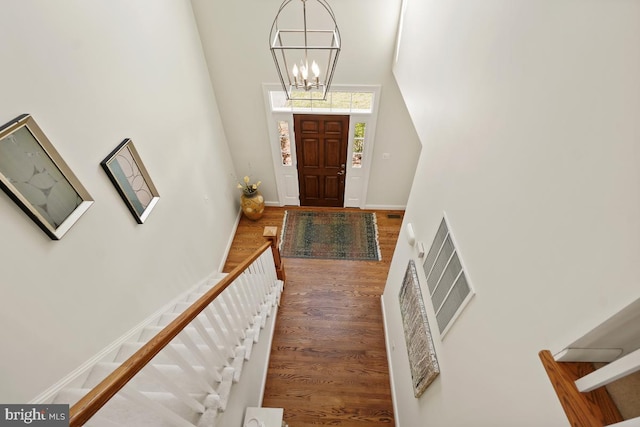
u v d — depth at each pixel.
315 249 4.50
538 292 1.03
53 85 1.61
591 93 0.84
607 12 0.80
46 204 1.56
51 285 1.62
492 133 1.37
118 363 1.98
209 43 3.46
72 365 1.78
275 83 3.76
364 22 3.26
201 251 3.53
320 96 3.99
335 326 3.50
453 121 1.80
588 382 0.85
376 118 4.05
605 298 0.78
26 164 1.45
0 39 1.35
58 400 1.67
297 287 3.94
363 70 3.62
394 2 3.12
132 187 2.24
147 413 1.49
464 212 1.62
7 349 1.42
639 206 0.69
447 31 1.92
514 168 1.19
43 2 1.55
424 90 2.36
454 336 1.67
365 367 3.15
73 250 1.75
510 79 1.24
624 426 0.73
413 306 2.33
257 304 2.72
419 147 4.34
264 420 2.18
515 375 1.13
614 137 0.76
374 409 2.87
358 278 4.06
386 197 5.04
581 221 0.86
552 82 1.00
